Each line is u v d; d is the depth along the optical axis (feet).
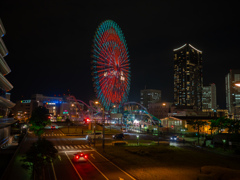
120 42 343.46
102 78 307.99
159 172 118.11
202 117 367.25
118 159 147.23
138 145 211.41
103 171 120.16
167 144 216.54
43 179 105.81
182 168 127.34
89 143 215.10
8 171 111.04
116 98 330.34
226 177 97.96
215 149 200.44
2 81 144.97
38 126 223.71
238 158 164.66
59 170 121.39
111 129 414.00
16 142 235.81
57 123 510.58
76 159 139.23
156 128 376.68
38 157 96.68
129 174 115.14
